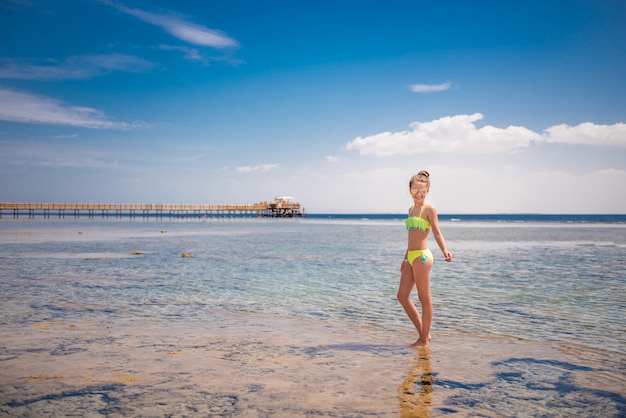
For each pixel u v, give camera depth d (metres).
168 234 35.41
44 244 23.19
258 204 114.88
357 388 3.87
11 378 4.02
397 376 4.22
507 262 15.92
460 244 26.14
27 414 3.21
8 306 7.72
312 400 3.56
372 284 10.66
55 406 3.37
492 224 74.25
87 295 8.94
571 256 18.42
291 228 53.12
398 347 5.31
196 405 3.42
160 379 4.04
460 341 5.61
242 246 23.39
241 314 7.27
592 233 40.44
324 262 15.70
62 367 4.36
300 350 5.13
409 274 5.52
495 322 6.72
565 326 6.45
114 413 3.24
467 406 3.49
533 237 33.72
